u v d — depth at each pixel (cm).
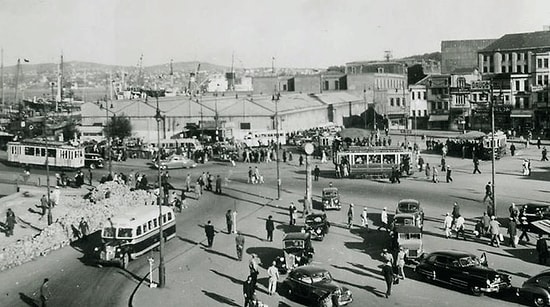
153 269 3525
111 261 3550
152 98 11062
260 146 9494
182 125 10200
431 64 19300
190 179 6644
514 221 3838
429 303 2847
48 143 7156
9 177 6531
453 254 3098
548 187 5775
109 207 4803
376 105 14825
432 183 6209
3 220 4600
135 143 9088
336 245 3969
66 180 6056
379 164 6575
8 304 2952
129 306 2911
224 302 2939
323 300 2783
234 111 10156
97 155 7469
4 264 3550
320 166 7669
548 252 3453
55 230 4066
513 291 2973
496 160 7756
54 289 3183
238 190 6094
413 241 3556
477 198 5372
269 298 2973
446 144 8588
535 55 10994
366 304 2848
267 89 16300
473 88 11756
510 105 11219
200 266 3569
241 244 3666
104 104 10619
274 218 4831
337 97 13975
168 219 4147
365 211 4372
